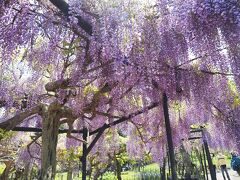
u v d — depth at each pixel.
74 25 2.93
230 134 4.73
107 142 6.50
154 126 5.20
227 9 2.49
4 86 3.96
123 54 3.02
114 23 2.93
